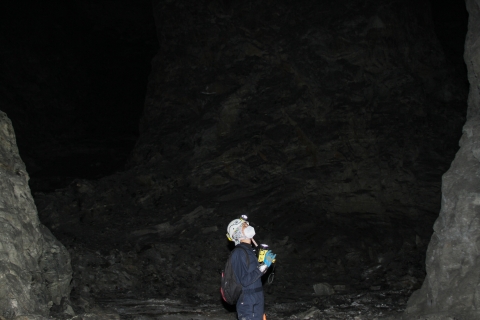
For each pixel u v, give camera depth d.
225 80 15.91
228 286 5.02
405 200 13.07
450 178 6.84
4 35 20.45
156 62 17.61
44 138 19.56
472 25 7.69
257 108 15.20
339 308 8.70
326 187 13.50
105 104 21.36
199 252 11.72
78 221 13.32
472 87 7.64
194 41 16.67
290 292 10.09
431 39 15.19
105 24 23.33
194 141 15.33
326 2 15.21
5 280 5.86
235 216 13.13
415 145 13.56
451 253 6.40
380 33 14.48
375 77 14.46
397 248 11.94
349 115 14.00
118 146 19.50
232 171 14.55
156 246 11.70
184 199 14.12
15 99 19.69
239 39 16.02
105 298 9.23
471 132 7.05
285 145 14.41
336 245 12.11
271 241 12.11
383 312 8.15
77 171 17.66
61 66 21.28
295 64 14.99
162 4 17.23
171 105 16.75
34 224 6.81
